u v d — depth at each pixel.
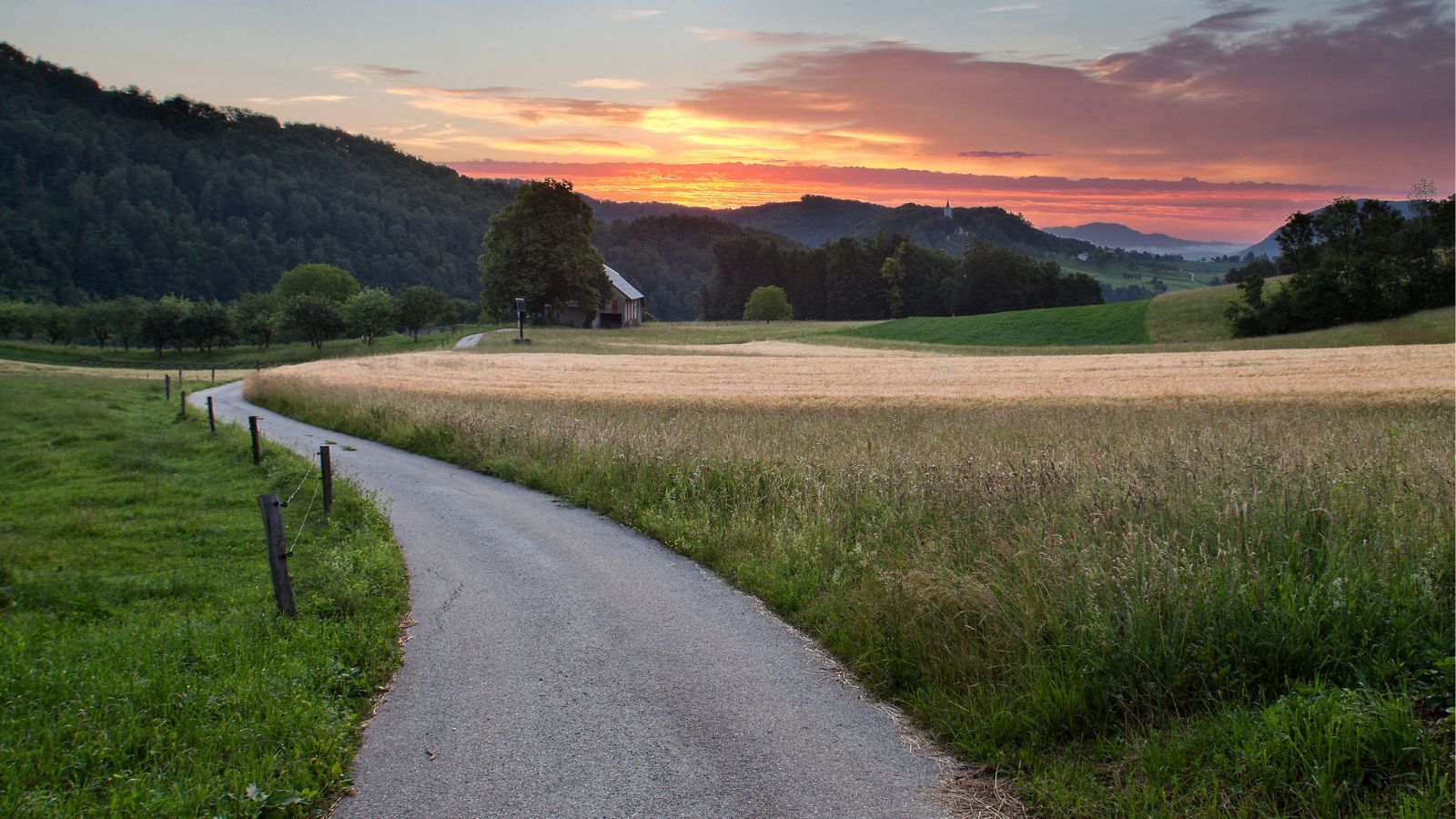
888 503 9.09
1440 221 65.00
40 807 4.13
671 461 12.49
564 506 12.56
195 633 6.54
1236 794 4.02
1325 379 31.77
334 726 5.20
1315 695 4.54
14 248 157.00
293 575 8.61
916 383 37.22
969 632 5.79
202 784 4.43
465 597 8.16
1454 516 6.47
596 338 78.62
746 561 8.64
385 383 38.12
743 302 155.25
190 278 169.88
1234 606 5.20
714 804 4.37
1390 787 3.90
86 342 108.31
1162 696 4.82
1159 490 7.59
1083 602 5.60
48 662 5.83
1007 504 8.01
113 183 188.62
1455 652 4.74
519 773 4.75
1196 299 77.69
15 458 16.28
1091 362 45.69
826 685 5.86
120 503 12.51
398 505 12.76
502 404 26.41
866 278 145.88
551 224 92.06
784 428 19.05
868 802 4.34
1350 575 5.46
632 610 7.62
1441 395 24.72
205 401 34.78
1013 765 4.60
